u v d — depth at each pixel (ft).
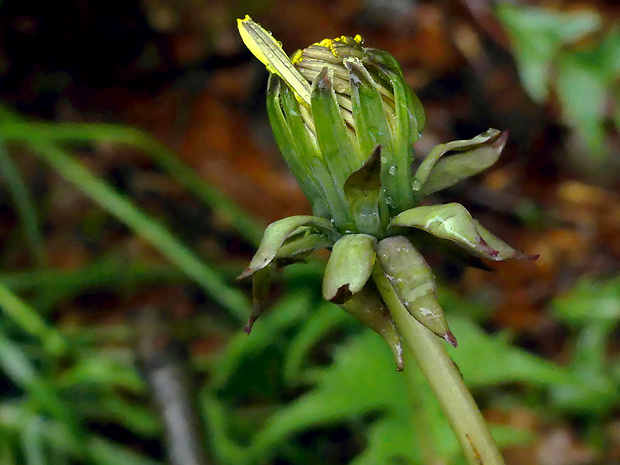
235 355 0.89
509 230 1.28
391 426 0.78
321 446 0.89
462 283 1.18
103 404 0.87
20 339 0.99
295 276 0.95
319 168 0.56
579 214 1.27
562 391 0.91
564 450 0.88
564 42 1.15
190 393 0.82
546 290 1.15
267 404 0.93
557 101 1.32
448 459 0.76
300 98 0.56
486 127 1.37
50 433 0.81
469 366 0.80
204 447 0.79
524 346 1.07
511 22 1.16
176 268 1.09
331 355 0.98
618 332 1.03
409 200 0.56
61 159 1.00
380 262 0.55
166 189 1.29
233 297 0.98
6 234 1.25
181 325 1.05
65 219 1.26
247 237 1.10
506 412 0.93
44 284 1.06
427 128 1.36
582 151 1.32
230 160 1.37
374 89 0.55
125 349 0.96
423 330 0.56
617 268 1.17
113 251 1.22
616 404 0.90
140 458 0.82
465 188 1.31
